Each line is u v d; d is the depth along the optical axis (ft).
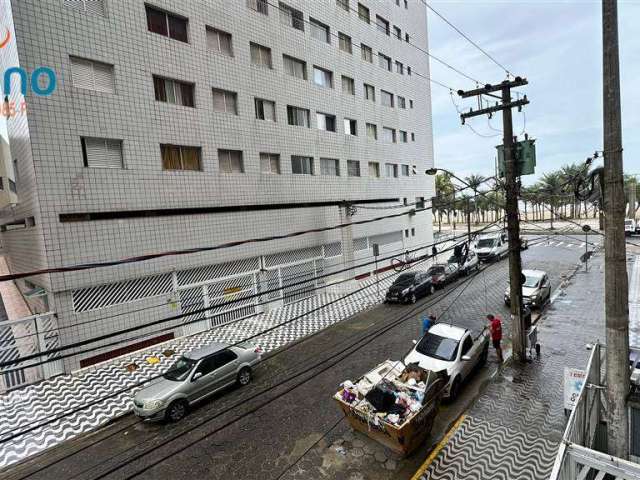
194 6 53.01
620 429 18.40
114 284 46.14
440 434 28.99
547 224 188.03
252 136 60.49
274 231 63.82
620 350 18.24
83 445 30.07
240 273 59.00
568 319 52.21
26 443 30.60
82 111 42.86
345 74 79.56
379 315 58.44
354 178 81.46
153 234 48.78
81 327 43.06
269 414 32.37
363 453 26.91
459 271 78.79
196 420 32.14
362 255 84.74
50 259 40.98
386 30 93.30
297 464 26.08
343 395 28.14
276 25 64.95
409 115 101.24
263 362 43.65
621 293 18.15
